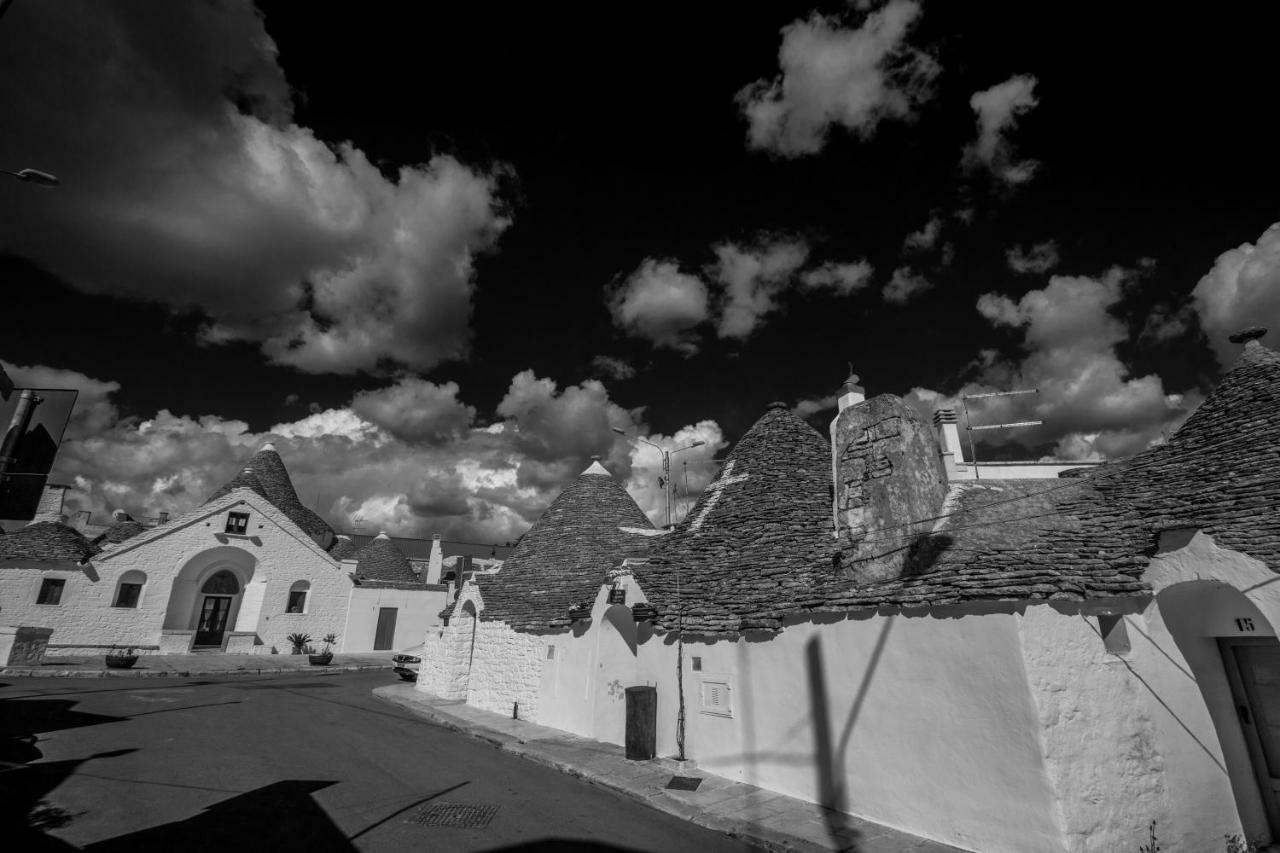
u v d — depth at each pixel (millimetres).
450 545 68875
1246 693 7363
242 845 6691
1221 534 6527
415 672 25047
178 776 9297
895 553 8805
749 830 7594
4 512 6559
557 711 14656
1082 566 7320
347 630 34750
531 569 19781
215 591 31500
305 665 28719
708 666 10875
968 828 6824
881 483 9469
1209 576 6480
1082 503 9312
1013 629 6746
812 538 11766
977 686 6980
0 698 15727
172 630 28938
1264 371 9477
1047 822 6180
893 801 7621
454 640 19953
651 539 19469
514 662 16734
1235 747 7148
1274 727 7145
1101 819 6266
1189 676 7180
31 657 22672
